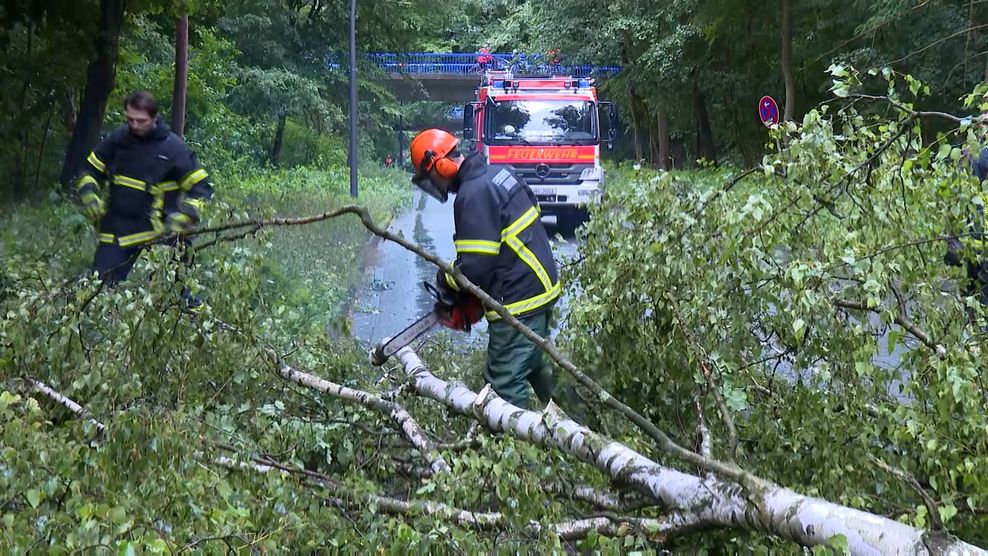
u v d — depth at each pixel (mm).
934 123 20578
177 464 3461
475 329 7367
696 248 4559
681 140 46969
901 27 20922
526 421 4168
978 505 3748
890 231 4352
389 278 13344
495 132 21609
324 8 36781
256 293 5668
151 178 6570
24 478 3166
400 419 4699
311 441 4508
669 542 3670
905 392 4148
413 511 3617
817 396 4195
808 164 4395
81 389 4504
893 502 4008
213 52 28672
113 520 2787
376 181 34625
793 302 4164
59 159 18625
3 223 10727
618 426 4934
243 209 5176
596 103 21719
